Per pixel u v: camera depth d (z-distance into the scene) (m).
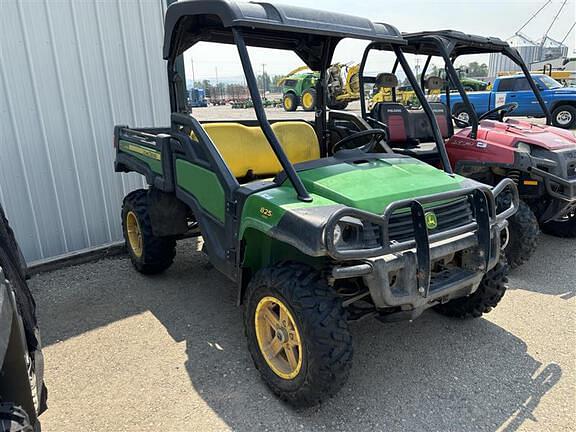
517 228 3.76
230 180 2.57
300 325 2.12
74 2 4.12
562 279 3.80
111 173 4.61
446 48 4.37
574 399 2.33
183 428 2.17
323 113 3.70
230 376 2.56
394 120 4.67
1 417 1.42
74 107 4.26
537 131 4.50
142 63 4.65
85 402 2.37
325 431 2.14
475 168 4.25
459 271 2.46
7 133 3.91
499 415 2.23
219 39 3.17
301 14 2.53
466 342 2.86
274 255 2.49
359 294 2.35
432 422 2.19
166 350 2.83
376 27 2.88
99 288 3.76
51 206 4.25
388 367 2.62
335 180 2.45
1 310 1.46
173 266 4.21
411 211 2.15
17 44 3.86
